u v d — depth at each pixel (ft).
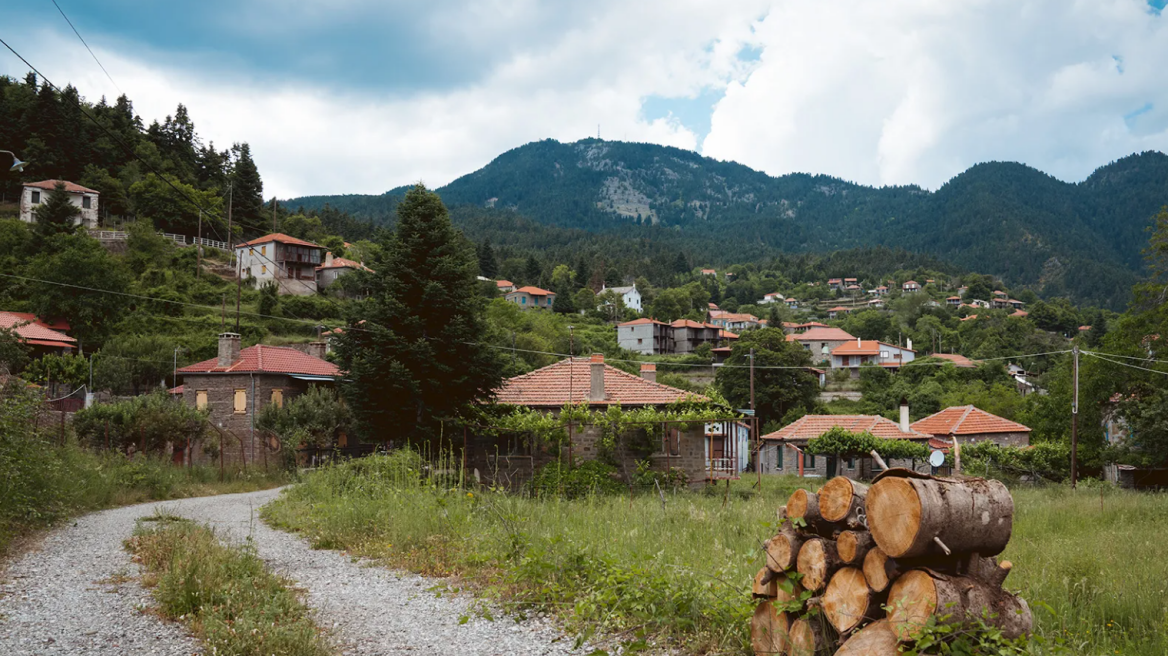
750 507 55.11
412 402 83.10
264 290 269.64
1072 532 46.55
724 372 242.99
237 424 130.00
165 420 93.91
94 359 178.40
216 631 21.53
